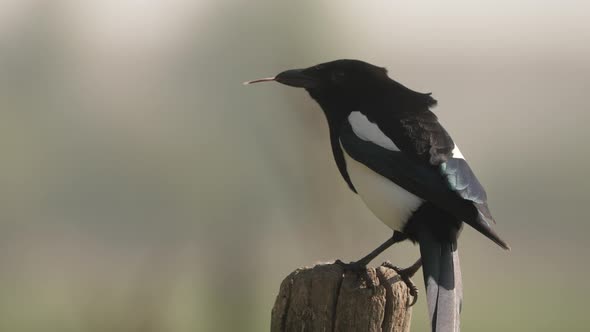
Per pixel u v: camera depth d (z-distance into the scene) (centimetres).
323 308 664
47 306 1599
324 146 1406
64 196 1619
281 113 1409
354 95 821
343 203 1418
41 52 1544
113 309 1541
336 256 1427
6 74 1545
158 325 1506
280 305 675
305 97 1402
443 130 763
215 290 1480
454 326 673
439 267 704
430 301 685
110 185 1554
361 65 832
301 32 1394
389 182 746
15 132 1559
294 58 1398
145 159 1508
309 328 667
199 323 1485
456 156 740
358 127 777
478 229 699
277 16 1395
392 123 765
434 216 729
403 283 687
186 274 1498
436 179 723
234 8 1415
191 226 1491
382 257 1655
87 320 1550
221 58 1424
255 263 1470
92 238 1620
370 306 666
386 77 832
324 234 1427
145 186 1530
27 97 1554
